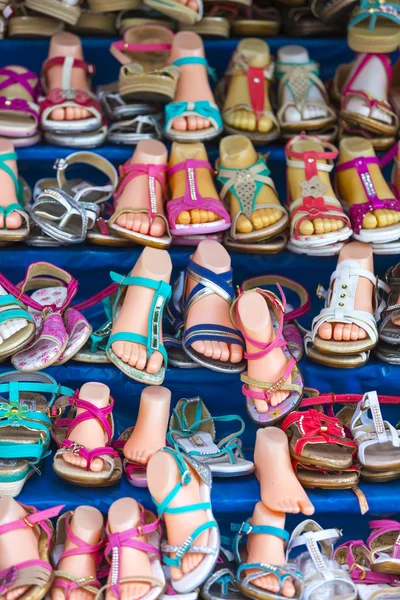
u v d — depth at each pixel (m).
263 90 2.73
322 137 2.70
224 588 2.08
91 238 2.46
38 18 2.82
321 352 2.33
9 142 2.54
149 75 2.60
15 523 2.02
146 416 2.23
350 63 2.89
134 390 2.39
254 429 2.51
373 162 2.57
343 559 2.23
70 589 1.99
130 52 2.83
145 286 2.30
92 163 2.62
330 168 2.55
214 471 2.20
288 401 2.26
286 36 3.01
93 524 2.07
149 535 2.11
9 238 2.41
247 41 2.84
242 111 2.69
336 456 2.20
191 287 2.37
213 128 2.63
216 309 2.33
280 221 2.45
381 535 2.30
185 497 2.05
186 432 2.39
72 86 2.73
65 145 2.63
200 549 1.99
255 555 2.09
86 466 2.14
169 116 2.62
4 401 2.30
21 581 1.94
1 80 2.74
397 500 2.20
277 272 2.61
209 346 2.26
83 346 2.39
